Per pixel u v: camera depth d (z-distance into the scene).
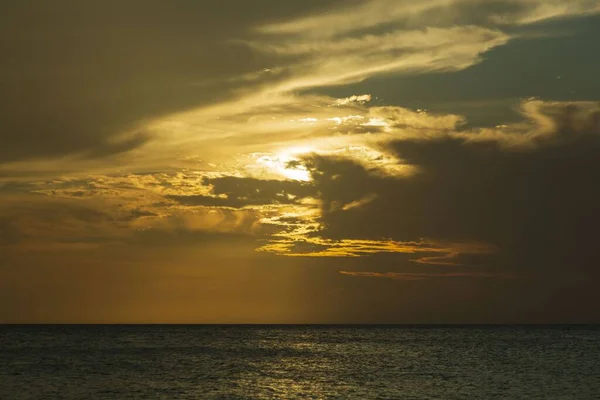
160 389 59.59
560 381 67.00
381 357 101.12
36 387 60.22
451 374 74.12
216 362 89.75
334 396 56.00
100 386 61.34
